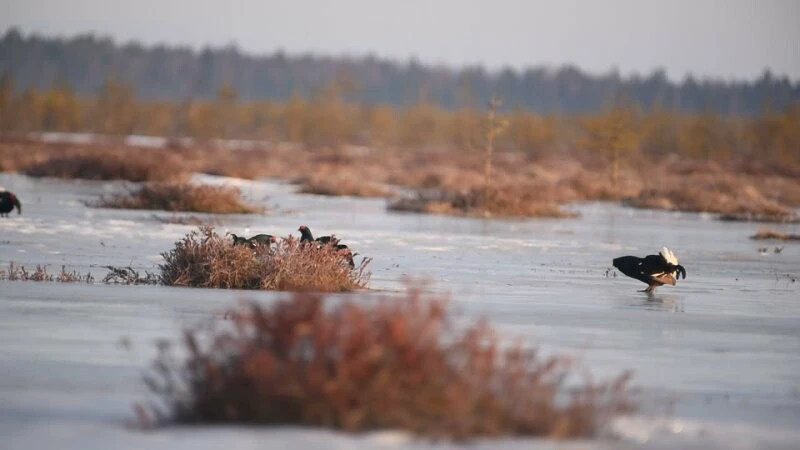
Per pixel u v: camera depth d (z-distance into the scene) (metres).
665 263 76.88
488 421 30.70
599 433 32.38
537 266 92.56
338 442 29.34
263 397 31.30
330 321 31.91
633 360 49.03
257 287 69.81
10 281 69.44
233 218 132.50
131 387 39.34
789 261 106.38
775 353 53.03
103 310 58.50
